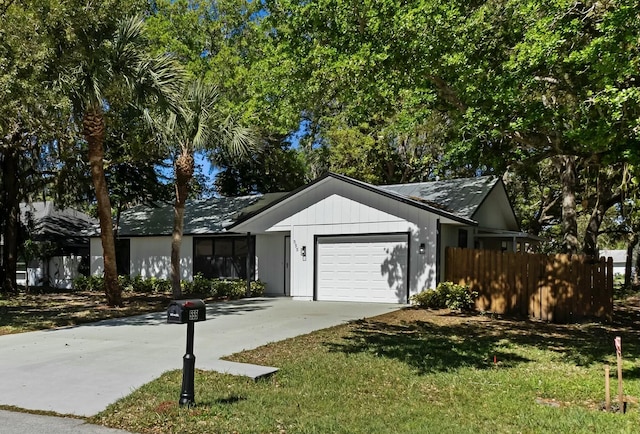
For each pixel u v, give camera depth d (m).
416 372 7.39
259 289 18.97
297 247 17.77
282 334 10.39
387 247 16.12
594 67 7.69
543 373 7.50
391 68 9.59
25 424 5.24
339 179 16.80
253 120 13.15
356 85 9.77
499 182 18.25
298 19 10.28
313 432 4.94
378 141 25.84
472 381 6.97
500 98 8.94
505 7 9.29
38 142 18.22
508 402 6.03
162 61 14.13
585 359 8.51
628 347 9.60
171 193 25.42
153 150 18.73
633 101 7.38
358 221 16.59
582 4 8.71
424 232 15.33
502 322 12.65
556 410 5.74
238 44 23.17
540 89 9.76
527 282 13.69
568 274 13.16
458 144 11.55
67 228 27.17
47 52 10.95
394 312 13.84
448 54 9.05
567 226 18.56
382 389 6.52
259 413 5.47
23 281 26.69
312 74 9.85
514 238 17.59
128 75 13.59
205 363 7.72
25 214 25.77
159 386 6.45
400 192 19.47
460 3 9.37
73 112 14.09
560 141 9.46
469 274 14.72
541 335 10.86
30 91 10.76
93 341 9.66
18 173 20.81
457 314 13.73
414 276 15.48
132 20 13.84
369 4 9.05
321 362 7.91
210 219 21.91
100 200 15.00
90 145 14.51
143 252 22.58
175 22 22.52
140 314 13.77
